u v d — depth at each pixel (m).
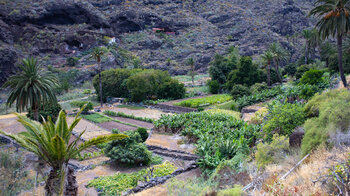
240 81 60.94
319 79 44.00
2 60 78.25
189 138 26.23
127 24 138.62
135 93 55.81
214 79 68.88
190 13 169.50
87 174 18.64
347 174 6.35
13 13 102.44
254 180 9.05
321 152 10.04
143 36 135.38
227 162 14.57
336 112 12.34
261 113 32.06
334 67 53.62
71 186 11.96
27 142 11.76
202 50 131.38
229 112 38.69
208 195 9.19
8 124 37.44
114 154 20.06
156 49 131.88
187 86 77.38
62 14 114.94
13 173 11.86
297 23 151.25
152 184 15.38
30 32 102.00
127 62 109.31
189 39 143.62
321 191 6.59
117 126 36.16
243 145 19.00
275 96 46.62
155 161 20.84
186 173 16.98
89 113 45.31
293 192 6.91
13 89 28.00
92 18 120.25
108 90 61.22
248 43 134.00
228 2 184.12
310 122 14.57
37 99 27.70
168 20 151.50
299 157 11.47
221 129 26.28
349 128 11.20
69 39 104.31
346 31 31.23
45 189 11.61
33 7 109.06
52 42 102.44
